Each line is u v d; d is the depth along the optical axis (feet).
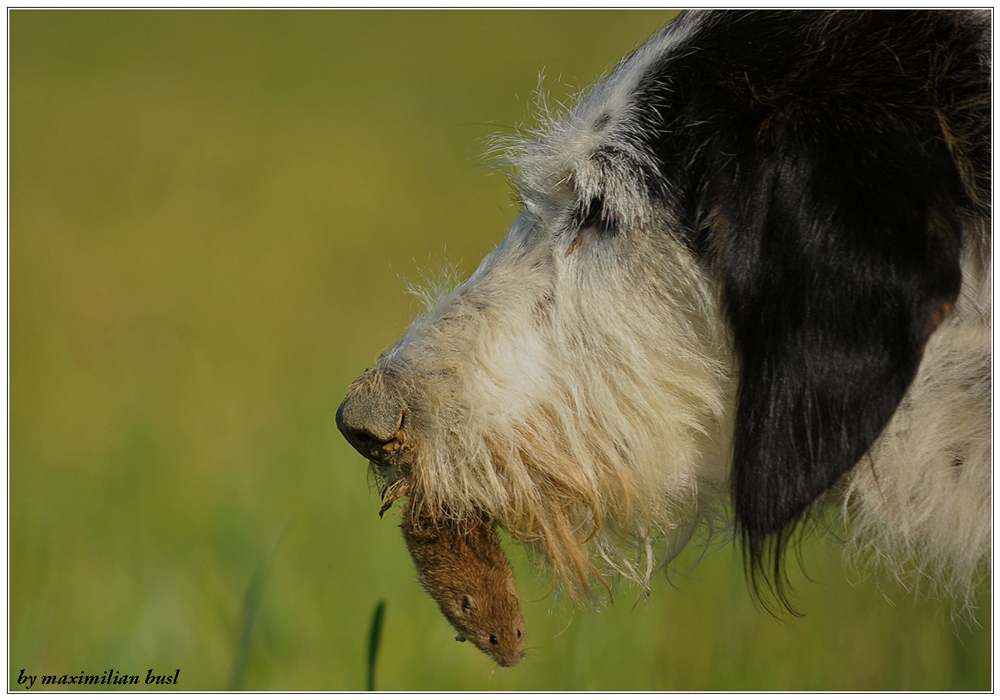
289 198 83.97
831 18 19.60
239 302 65.21
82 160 91.76
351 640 30.71
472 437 20.68
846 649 30.14
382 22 132.67
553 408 21.01
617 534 22.11
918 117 18.19
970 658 28.17
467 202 83.41
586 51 119.85
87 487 38.52
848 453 18.31
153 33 130.11
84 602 32.86
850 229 17.94
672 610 31.58
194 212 80.79
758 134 18.90
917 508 19.79
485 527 21.11
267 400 48.70
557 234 21.62
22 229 76.74
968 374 19.02
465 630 21.06
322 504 36.06
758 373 18.95
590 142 21.15
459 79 113.70
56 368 53.62
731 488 20.54
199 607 31.53
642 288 20.53
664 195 20.18
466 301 21.66
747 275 18.92
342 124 103.09
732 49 19.99
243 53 124.57
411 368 21.07
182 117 104.06
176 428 46.01
